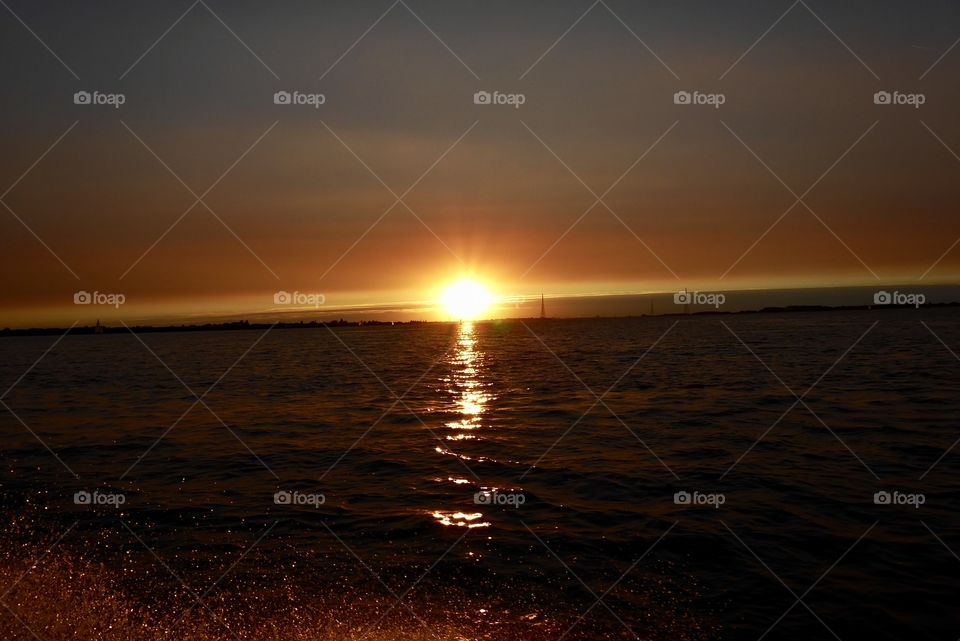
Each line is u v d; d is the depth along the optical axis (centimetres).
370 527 1070
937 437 1647
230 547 988
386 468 1462
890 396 2352
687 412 2109
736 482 1286
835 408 2112
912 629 738
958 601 794
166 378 3819
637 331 9912
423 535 1032
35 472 1460
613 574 884
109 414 2338
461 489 1287
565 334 9819
